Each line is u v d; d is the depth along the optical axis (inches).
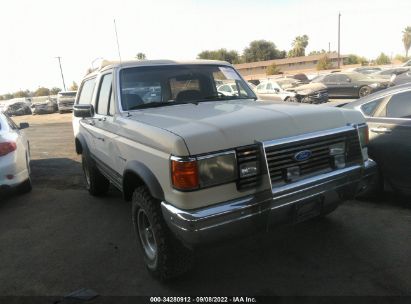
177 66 189.2
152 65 186.4
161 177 124.3
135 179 150.4
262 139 121.6
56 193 270.5
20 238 194.5
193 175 112.9
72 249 178.2
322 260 152.1
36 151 476.4
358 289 131.6
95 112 202.7
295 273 144.4
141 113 162.2
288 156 124.5
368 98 216.8
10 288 147.4
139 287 142.6
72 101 1304.1
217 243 117.4
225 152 116.1
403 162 192.2
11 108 1539.1
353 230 175.3
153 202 136.6
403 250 155.1
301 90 765.9
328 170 133.9
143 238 152.6
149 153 130.4
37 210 236.2
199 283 142.6
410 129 189.0
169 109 163.6
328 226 180.5
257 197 120.3
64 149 478.3
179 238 120.2
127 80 178.9
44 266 163.5
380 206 201.3
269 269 148.5
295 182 125.3
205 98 187.6
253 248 165.2
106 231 196.5
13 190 272.4
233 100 185.0
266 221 123.1
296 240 169.6
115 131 168.1
